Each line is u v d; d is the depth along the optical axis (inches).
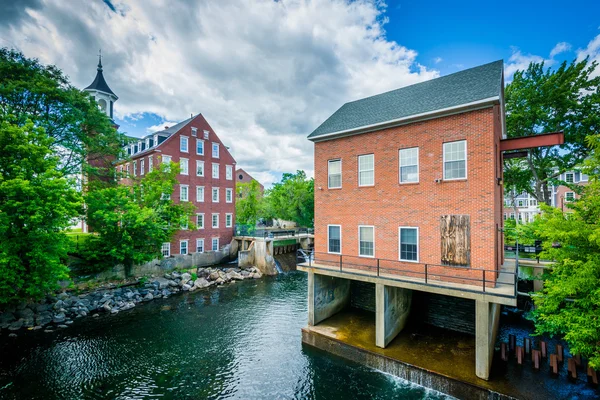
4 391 387.9
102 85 1450.5
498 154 476.7
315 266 556.1
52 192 571.5
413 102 503.2
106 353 496.1
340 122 583.2
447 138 435.5
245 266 1186.6
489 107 400.8
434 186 446.9
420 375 388.2
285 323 633.6
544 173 940.6
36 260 581.3
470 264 411.5
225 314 695.1
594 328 314.3
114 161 1268.5
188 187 1224.2
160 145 1138.7
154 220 919.7
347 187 551.5
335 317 591.5
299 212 1828.2
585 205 350.0
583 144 840.9
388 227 495.2
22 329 588.4
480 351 363.9
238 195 2230.6
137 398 375.2
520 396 337.1
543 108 865.5
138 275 952.3
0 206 532.4
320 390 388.5
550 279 389.7
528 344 443.8
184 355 490.0
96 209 846.5
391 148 494.6
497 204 442.6
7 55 824.9
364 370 432.1
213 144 1338.6
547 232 350.6
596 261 322.3
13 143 569.6
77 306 703.7
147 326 618.8
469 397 353.1
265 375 426.9
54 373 432.8
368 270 514.0
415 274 460.8
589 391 350.3
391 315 475.2
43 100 852.6
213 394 383.6
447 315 535.5
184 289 911.0
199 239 1254.3
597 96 781.9
